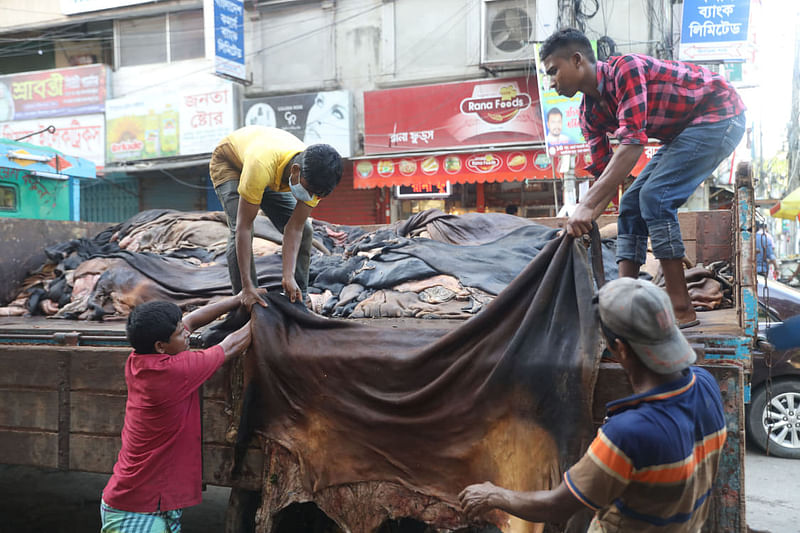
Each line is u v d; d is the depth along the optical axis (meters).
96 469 2.93
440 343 2.36
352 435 2.52
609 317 1.49
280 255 4.16
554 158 11.56
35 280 4.64
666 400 1.48
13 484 4.73
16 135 15.40
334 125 13.12
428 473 2.39
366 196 13.81
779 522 3.92
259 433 2.67
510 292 2.31
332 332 2.64
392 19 13.03
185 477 2.46
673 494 1.47
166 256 4.62
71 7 15.22
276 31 13.87
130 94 14.61
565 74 2.53
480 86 12.09
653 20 11.27
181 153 14.16
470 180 12.33
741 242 2.45
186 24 14.59
